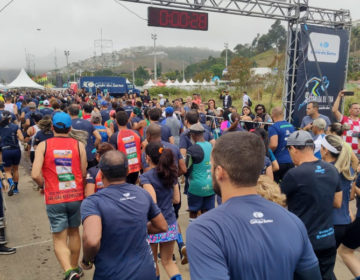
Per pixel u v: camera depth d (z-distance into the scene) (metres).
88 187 3.39
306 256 1.32
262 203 1.33
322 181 2.44
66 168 3.30
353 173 3.57
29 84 35.75
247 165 1.29
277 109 5.16
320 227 2.45
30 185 7.31
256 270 1.18
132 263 2.07
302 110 10.09
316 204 2.43
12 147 6.40
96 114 6.31
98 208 2.06
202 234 1.21
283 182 2.58
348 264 3.22
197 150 3.90
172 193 3.17
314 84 10.09
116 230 2.04
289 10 10.26
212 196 4.14
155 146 3.08
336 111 6.05
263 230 1.24
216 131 8.66
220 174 1.36
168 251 3.21
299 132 2.62
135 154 4.77
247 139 1.33
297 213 2.50
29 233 4.87
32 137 6.55
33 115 6.58
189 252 1.21
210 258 1.15
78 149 3.37
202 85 43.00
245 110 8.38
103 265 2.04
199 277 1.14
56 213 3.28
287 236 1.26
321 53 10.05
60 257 3.19
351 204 5.84
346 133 5.63
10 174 6.52
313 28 9.80
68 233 3.49
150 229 2.41
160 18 9.23
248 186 1.33
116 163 2.18
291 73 10.35
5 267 3.91
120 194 2.15
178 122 6.82
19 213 5.67
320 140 4.11
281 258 1.22
